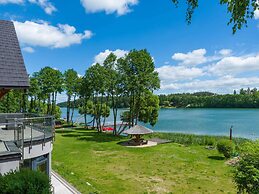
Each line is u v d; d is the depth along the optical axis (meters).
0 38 14.08
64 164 19.50
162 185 14.70
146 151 25.05
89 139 32.69
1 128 14.05
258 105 148.00
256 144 10.56
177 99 175.38
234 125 63.09
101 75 38.12
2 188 6.93
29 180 7.21
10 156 8.08
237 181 10.17
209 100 163.25
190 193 13.44
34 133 12.64
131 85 34.50
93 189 13.36
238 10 4.46
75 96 55.75
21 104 41.25
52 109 54.53
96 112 44.69
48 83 50.75
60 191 12.70
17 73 12.27
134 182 15.18
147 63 34.53
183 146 28.34
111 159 21.50
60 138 33.41
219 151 22.30
